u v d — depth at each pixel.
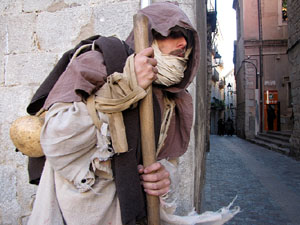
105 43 0.95
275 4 17.72
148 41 0.96
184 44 1.06
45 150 0.82
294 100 9.20
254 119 18.02
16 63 2.24
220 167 7.65
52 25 2.21
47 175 0.90
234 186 5.51
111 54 0.93
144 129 0.94
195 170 2.45
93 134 0.85
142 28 0.94
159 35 1.06
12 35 2.26
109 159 0.91
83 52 1.01
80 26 2.16
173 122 1.22
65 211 0.85
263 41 17.78
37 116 0.97
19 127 0.91
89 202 0.86
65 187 0.87
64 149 0.81
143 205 0.94
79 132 0.82
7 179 2.17
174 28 1.03
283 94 17.45
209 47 11.42
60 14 2.20
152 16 1.04
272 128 17.45
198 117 3.09
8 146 2.19
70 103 0.87
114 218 0.92
